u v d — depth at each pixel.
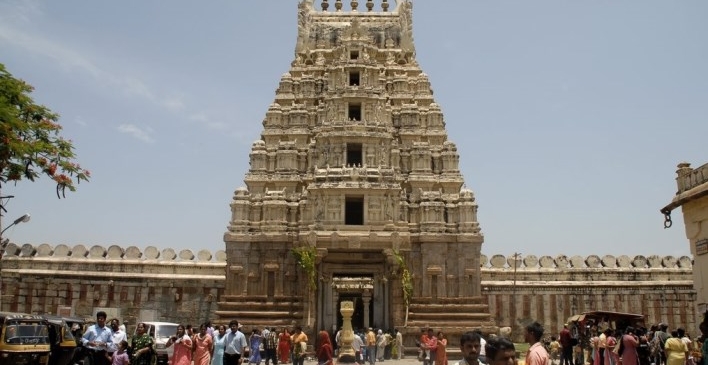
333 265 51.25
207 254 59.81
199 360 25.20
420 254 53.31
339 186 52.28
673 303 58.81
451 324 50.75
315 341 49.22
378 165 54.50
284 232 53.38
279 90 59.41
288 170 55.75
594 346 29.08
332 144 54.97
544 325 58.25
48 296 56.91
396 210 52.66
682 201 27.69
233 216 53.97
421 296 52.12
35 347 28.06
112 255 58.97
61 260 58.25
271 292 52.50
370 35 63.00
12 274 56.97
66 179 27.53
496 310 58.44
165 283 57.47
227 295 52.34
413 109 57.84
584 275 59.78
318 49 61.75
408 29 62.88
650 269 60.22
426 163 56.00
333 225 51.84
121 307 56.81
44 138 27.34
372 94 56.44
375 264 51.44
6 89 26.38
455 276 52.91
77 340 34.62
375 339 43.59
